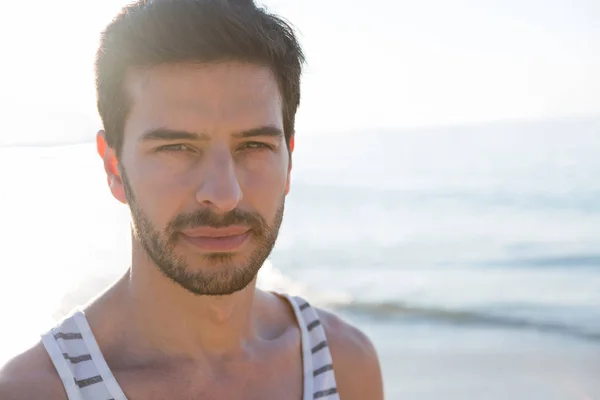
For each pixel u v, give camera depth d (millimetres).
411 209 16109
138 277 1603
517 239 13000
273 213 1540
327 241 13461
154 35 1458
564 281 10406
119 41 1511
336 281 10648
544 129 27453
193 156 1470
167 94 1452
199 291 1486
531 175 18531
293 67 1627
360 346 1923
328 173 21609
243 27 1483
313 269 11391
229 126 1460
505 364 6859
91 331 1573
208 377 1627
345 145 28031
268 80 1533
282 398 1708
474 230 13898
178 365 1603
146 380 1556
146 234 1503
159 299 1594
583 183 17016
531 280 10555
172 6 1472
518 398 5945
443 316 8844
